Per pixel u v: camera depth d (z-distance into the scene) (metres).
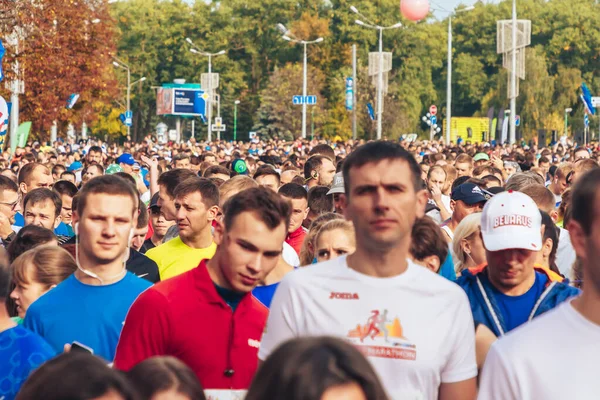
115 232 6.98
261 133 134.25
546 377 4.55
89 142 87.00
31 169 15.94
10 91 49.41
